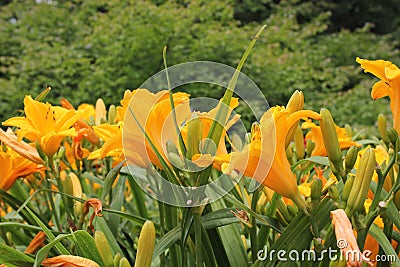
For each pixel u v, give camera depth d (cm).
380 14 1016
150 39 609
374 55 741
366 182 91
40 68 609
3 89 593
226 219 100
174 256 106
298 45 697
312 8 885
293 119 93
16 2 750
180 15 645
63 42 662
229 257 105
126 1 676
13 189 139
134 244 133
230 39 625
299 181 134
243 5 866
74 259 94
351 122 583
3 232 132
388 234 101
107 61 605
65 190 121
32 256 112
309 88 627
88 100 599
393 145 94
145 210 141
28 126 117
